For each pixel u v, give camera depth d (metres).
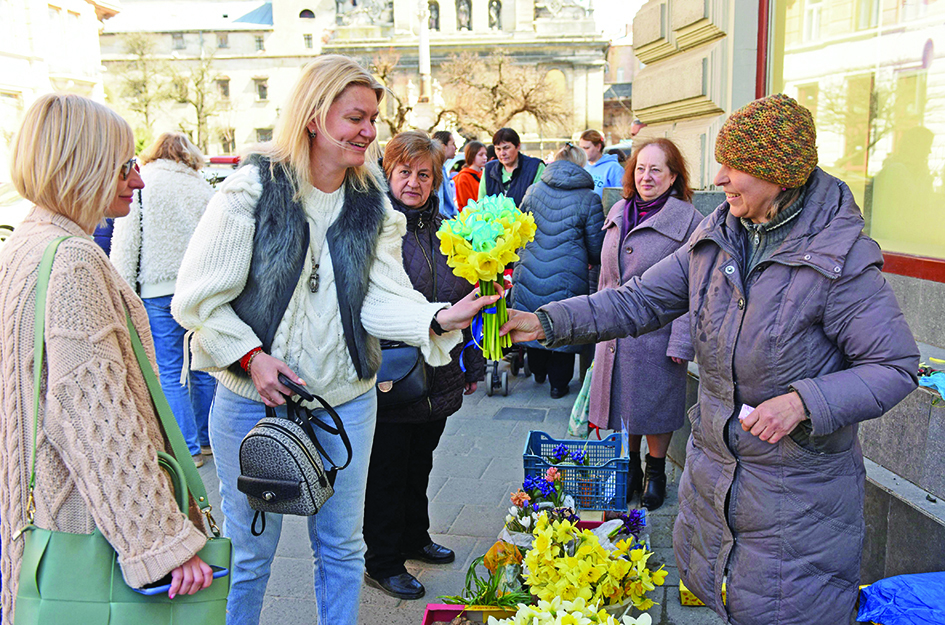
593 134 9.07
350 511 2.39
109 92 63.09
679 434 4.48
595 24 65.19
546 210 5.30
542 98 53.88
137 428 1.60
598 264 5.39
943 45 3.84
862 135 4.45
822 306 1.83
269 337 2.17
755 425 1.81
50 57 32.19
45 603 1.56
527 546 2.82
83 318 1.57
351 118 2.12
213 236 2.08
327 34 66.69
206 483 4.41
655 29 5.94
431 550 3.46
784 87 4.98
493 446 4.92
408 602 3.14
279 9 68.69
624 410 3.85
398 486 3.15
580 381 6.30
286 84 69.56
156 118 66.06
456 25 66.25
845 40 4.50
